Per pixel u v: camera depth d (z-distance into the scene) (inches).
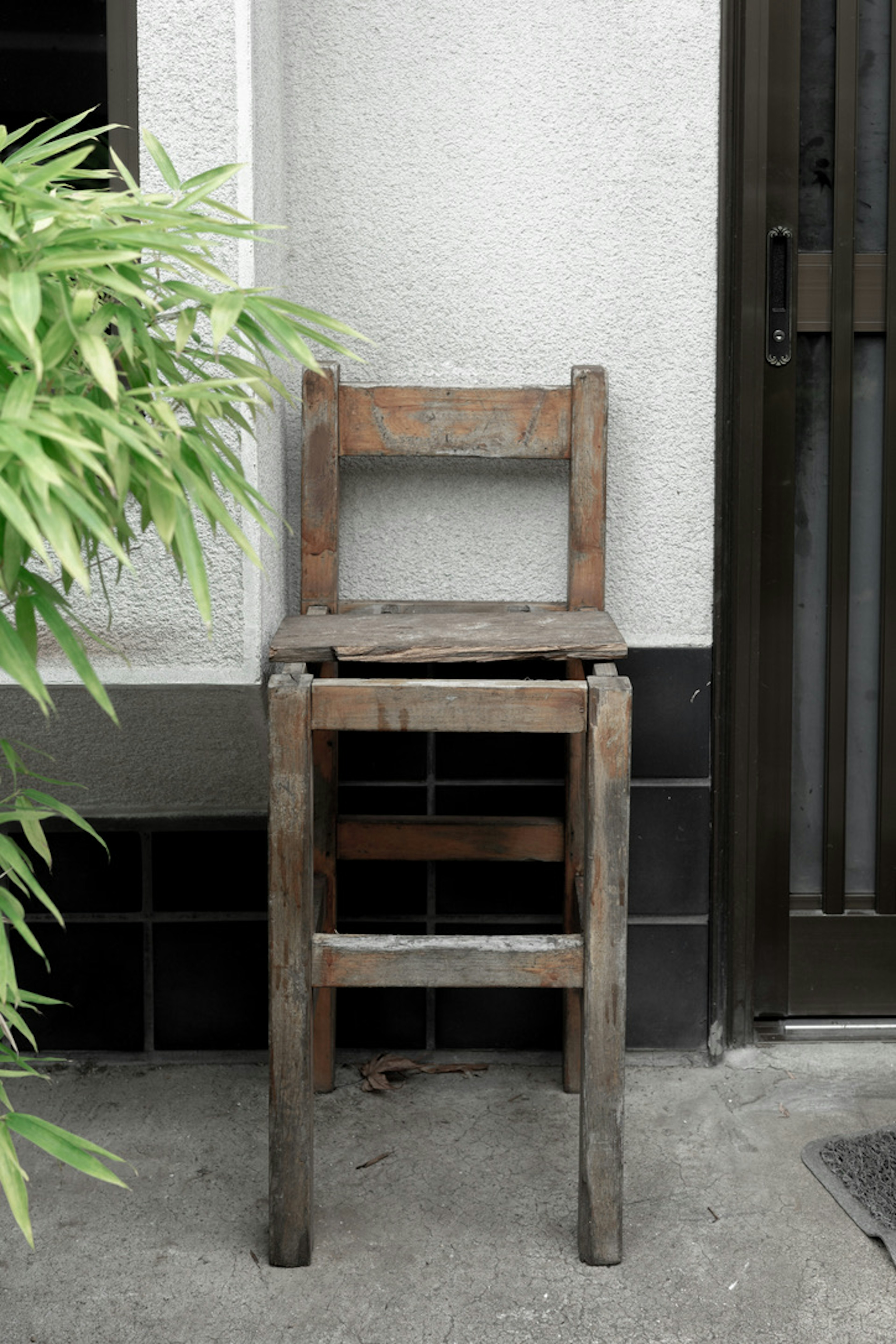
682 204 75.5
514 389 73.6
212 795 77.6
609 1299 56.7
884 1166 66.8
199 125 62.1
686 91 74.7
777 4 75.2
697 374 76.8
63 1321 55.5
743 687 79.1
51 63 68.0
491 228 75.9
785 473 78.9
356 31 74.6
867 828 82.7
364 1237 61.6
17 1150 69.9
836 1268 58.9
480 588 79.0
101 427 37.4
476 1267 59.2
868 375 79.4
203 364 62.4
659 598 78.4
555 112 75.0
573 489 73.9
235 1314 55.9
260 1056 80.4
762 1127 71.3
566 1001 75.7
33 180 38.8
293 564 78.0
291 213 75.8
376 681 57.8
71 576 44.9
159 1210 64.1
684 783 78.9
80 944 79.4
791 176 76.4
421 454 73.9
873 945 82.2
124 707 69.4
